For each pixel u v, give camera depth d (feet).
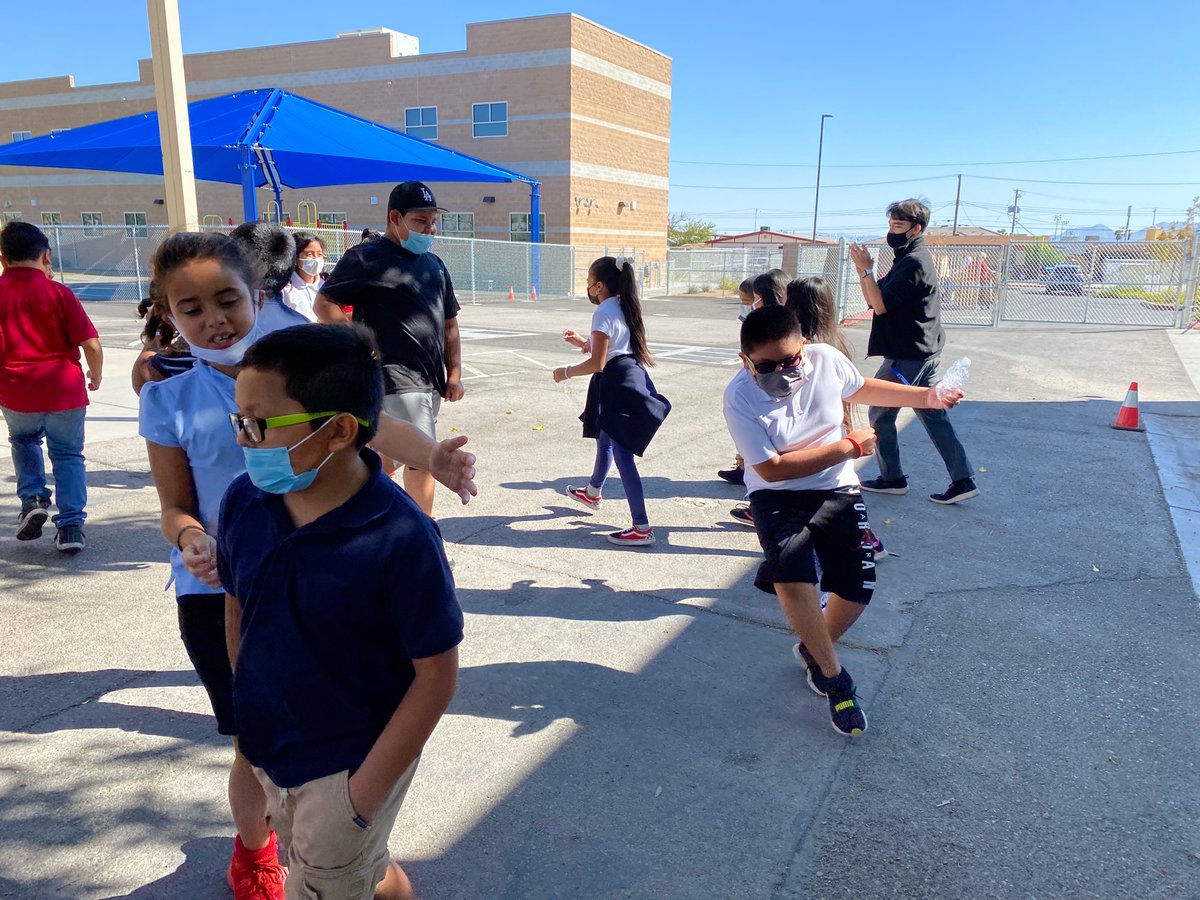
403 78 115.96
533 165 111.65
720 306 94.94
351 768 5.33
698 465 23.59
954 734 10.64
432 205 13.78
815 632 10.34
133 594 14.23
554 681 11.73
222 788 9.33
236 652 6.10
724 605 14.38
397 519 5.19
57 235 86.58
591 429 18.56
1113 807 9.25
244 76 124.67
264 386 4.91
